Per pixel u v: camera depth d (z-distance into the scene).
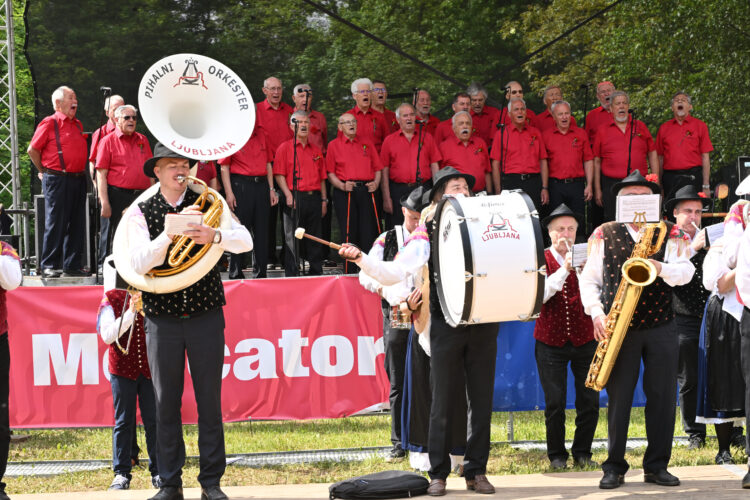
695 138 17.69
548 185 17.25
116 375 10.24
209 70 8.23
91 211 17.17
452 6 24.11
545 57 25.56
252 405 12.65
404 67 22.66
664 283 8.81
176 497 8.30
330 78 21.75
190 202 8.43
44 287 12.41
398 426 11.62
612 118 17.89
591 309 8.98
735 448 11.41
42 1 18.58
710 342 10.56
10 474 11.35
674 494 8.31
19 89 34.25
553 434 10.85
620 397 8.84
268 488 9.01
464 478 9.27
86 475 11.20
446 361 8.56
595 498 8.25
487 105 19.62
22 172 34.72
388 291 10.13
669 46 27.12
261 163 16.06
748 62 26.88
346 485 8.45
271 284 12.75
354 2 22.36
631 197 8.63
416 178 16.50
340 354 12.81
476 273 7.83
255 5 20.56
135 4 19.23
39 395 12.38
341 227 16.53
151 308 8.23
